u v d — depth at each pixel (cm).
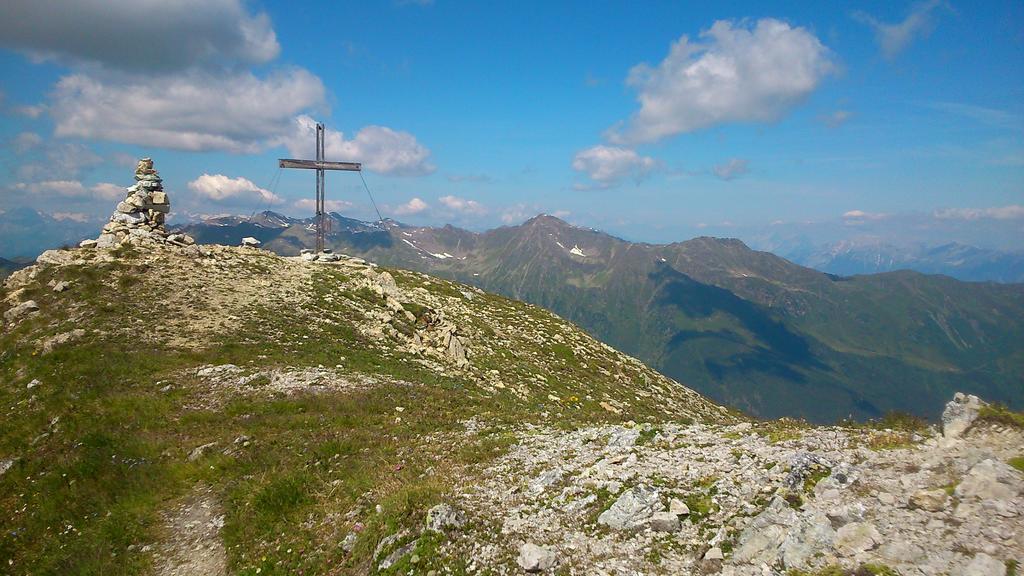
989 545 916
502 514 1435
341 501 1653
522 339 5691
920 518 1034
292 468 1889
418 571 1198
